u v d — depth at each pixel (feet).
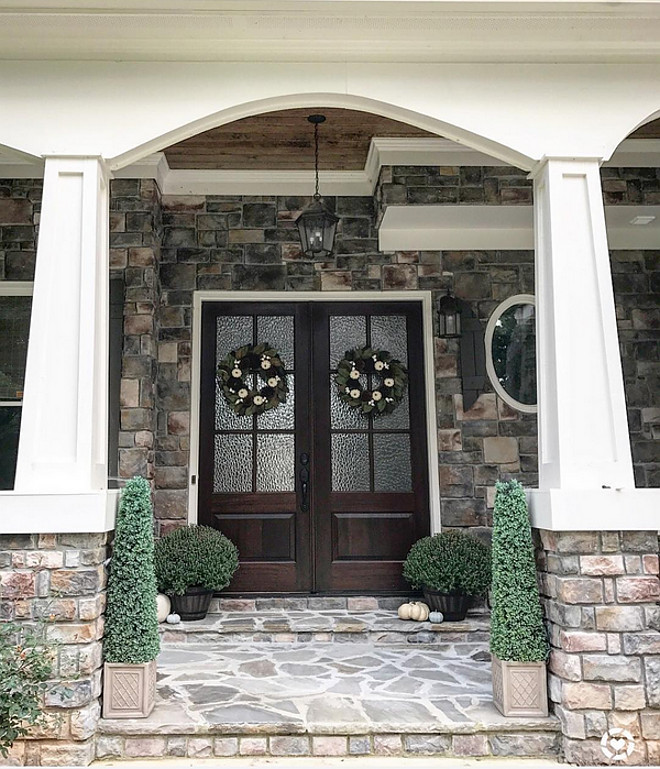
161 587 14.70
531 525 10.62
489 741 9.70
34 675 8.77
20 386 16.12
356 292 17.29
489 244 17.29
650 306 17.46
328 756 9.63
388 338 17.48
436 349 17.15
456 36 10.66
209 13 10.30
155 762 9.48
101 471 10.47
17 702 8.34
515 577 10.23
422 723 9.75
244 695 10.89
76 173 10.56
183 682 11.58
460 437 16.84
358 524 16.74
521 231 17.24
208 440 16.87
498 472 16.74
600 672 9.51
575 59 11.02
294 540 16.63
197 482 16.57
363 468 16.96
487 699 10.70
